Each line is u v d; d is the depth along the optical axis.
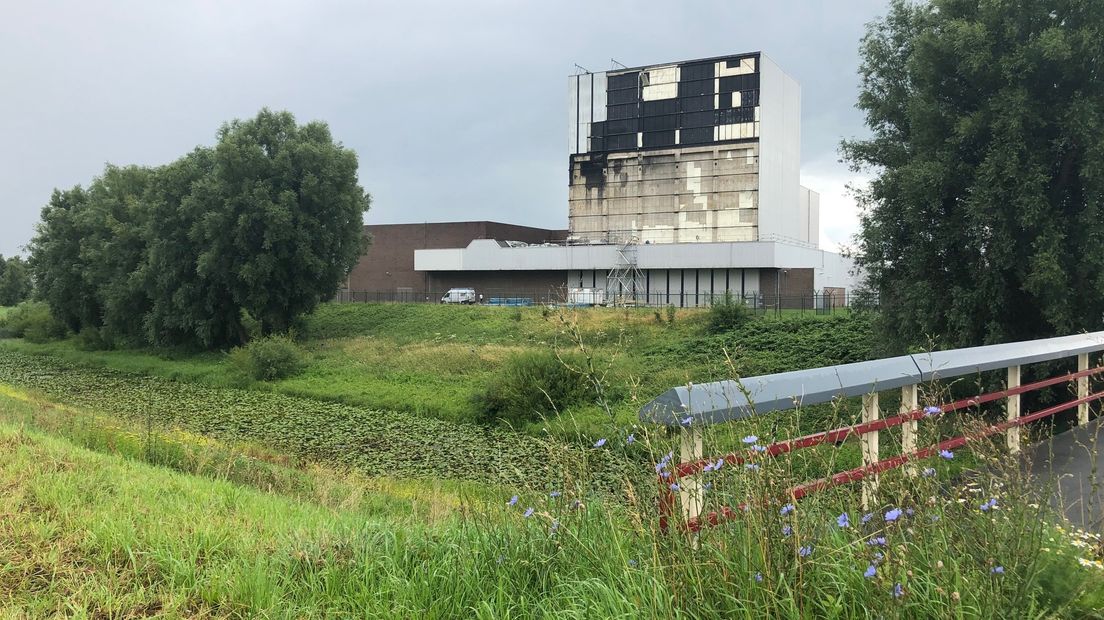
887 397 11.40
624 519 4.04
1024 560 2.98
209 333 40.69
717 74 69.44
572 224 75.38
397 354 35.25
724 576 3.11
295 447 16.72
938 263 15.73
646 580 3.30
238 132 40.88
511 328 40.22
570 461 4.59
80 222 48.62
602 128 74.00
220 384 30.22
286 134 43.16
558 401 19.27
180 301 40.16
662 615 3.07
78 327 53.66
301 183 41.31
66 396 25.73
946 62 15.15
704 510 3.51
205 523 5.47
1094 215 13.69
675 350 28.92
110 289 45.09
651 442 3.75
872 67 18.03
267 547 4.93
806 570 3.08
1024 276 14.16
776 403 4.13
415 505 7.88
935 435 3.91
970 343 15.01
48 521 5.49
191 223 41.53
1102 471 6.16
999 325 14.53
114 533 5.07
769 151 69.94
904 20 17.66
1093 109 13.26
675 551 3.28
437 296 71.38
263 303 40.03
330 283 44.22
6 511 5.61
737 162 68.62
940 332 15.59
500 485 10.45
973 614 2.82
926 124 15.48
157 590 4.30
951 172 14.80
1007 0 14.10
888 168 17.45
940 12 15.83
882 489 3.68
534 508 4.35
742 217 68.31
